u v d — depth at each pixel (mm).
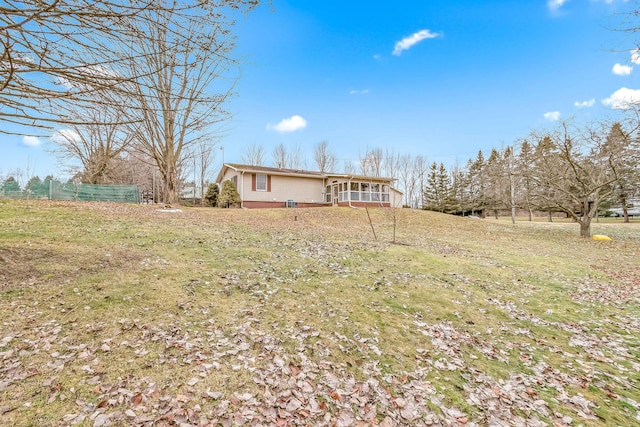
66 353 2863
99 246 6656
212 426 2244
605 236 15742
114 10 2625
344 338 3857
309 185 24797
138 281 4824
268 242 9125
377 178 24359
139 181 30891
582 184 15375
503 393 3055
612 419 2762
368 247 9578
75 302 3883
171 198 14664
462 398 2922
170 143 14258
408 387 3018
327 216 18000
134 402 2369
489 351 3889
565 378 3398
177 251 6941
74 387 2441
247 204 22094
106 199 18141
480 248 11375
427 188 46812
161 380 2668
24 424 2035
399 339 3984
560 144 14602
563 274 8031
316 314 4453
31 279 4438
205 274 5543
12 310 3510
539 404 2918
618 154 13336
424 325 4449
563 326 4824
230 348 3320
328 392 2834
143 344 3168
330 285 5719
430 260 8461
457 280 6809
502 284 6809
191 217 12727
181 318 3832
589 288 6910
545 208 21922
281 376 2963
